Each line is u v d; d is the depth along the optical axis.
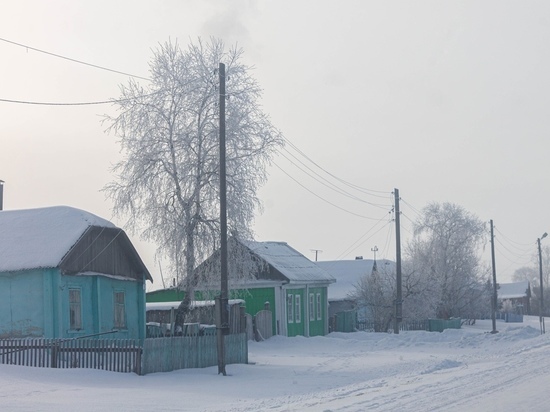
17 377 22.05
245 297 49.81
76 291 31.58
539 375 21.05
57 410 16.69
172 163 33.00
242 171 33.19
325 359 34.25
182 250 32.53
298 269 53.28
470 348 43.00
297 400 17.66
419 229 76.69
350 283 75.19
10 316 30.16
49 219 32.53
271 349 40.56
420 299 62.56
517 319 85.12
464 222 76.81
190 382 23.77
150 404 17.97
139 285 36.34
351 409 14.78
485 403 15.26
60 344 25.02
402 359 33.59
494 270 60.97
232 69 33.75
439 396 16.72
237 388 22.23
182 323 33.00
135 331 35.78
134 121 33.38
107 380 23.05
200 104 33.31
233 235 33.00
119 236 34.19
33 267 29.66
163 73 33.66
